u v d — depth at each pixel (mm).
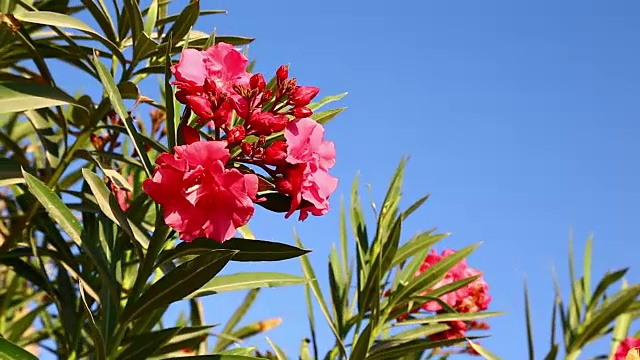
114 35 1033
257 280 955
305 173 864
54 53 1012
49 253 975
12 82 930
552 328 1066
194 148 827
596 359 1116
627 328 1130
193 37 1051
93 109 1005
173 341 983
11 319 1074
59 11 1044
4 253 973
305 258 1083
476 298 1114
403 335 1063
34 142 1152
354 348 1013
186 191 828
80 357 984
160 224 879
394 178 1082
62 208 883
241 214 835
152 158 1097
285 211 883
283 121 859
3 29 1003
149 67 1011
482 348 1075
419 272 1116
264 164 868
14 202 1078
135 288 891
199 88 860
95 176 870
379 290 1008
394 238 1038
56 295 980
